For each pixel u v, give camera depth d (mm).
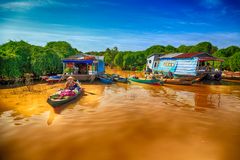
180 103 15570
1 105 14062
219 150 8062
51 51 30578
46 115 12094
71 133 9523
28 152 7820
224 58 41312
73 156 7555
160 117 11961
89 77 26344
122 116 12070
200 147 8281
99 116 12039
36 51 28234
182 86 24906
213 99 17203
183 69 30062
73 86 18031
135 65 56438
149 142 8688
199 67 30812
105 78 27438
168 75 31156
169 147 8242
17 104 14375
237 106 14828
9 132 9555
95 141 8727
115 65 65750
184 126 10570
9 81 22859
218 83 28062
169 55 37469
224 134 9625
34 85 23172
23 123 10711
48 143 8523
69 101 15016
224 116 12375
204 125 10758
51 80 24406
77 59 28500
